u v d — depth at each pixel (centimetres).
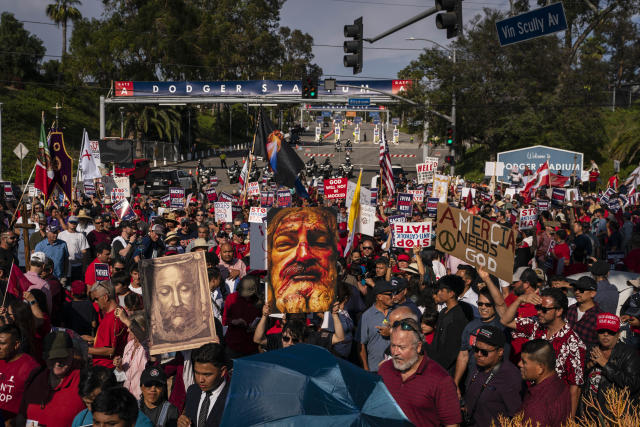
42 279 784
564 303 523
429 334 656
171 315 561
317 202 2220
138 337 576
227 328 694
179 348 554
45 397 492
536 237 1207
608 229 1648
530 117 5072
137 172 4397
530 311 629
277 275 620
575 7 6094
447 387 431
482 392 488
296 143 9119
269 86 5781
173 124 6975
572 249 1423
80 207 1767
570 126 5122
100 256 918
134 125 6681
